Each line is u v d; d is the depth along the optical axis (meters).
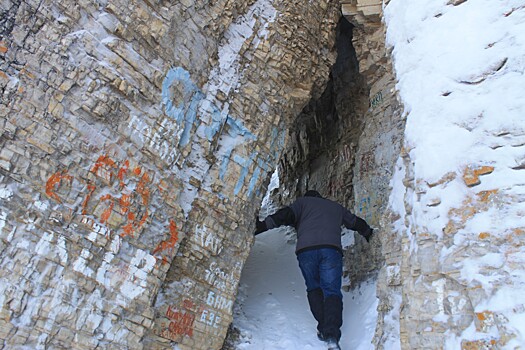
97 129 4.54
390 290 5.47
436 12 4.77
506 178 3.55
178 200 5.27
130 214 4.66
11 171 3.89
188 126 5.59
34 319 3.80
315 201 6.73
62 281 4.02
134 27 5.01
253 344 5.94
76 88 4.42
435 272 3.80
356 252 7.44
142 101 5.00
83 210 4.30
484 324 3.26
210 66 6.07
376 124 7.82
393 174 6.34
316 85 7.53
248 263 8.27
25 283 3.80
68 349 3.96
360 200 7.74
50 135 4.17
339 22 8.93
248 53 6.57
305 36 7.23
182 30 5.60
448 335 3.52
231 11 6.38
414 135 4.38
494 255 3.40
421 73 4.59
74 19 4.54
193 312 5.20
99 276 4.29
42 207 4.02
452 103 4.13
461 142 3.92
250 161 6.29
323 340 5.91
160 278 4.82
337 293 5.99
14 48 4.07
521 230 3.33
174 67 5.45
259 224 6.49
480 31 4.24
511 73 3.86
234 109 6.23
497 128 3.74
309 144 10.77
